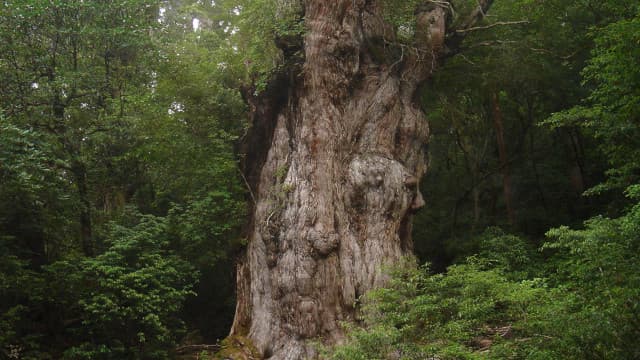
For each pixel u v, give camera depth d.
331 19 13.53
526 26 19.03
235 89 18.03
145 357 13.86
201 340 17.31
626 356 6.14
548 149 25.75
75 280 13.41
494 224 22.91
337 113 13.46
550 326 6.93
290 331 12.40
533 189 24.81
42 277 13.82
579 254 9.09
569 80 21.33
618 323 6.31
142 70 19.03
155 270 13.98
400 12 15.38
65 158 15.82
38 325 13.94
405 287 9.13
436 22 14.80
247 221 15.59
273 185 14.05
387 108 14.05
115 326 13.71
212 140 16.92
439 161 26.48
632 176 13.07
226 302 18.92
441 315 8.41
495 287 8.41
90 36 16.48
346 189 13.07
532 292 7.82
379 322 8.65
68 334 14.27
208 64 18.89
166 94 18.20
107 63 17.86
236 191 16.61
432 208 24.88
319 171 12.95
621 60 11.40
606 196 21.84
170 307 14.07
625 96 11.91
